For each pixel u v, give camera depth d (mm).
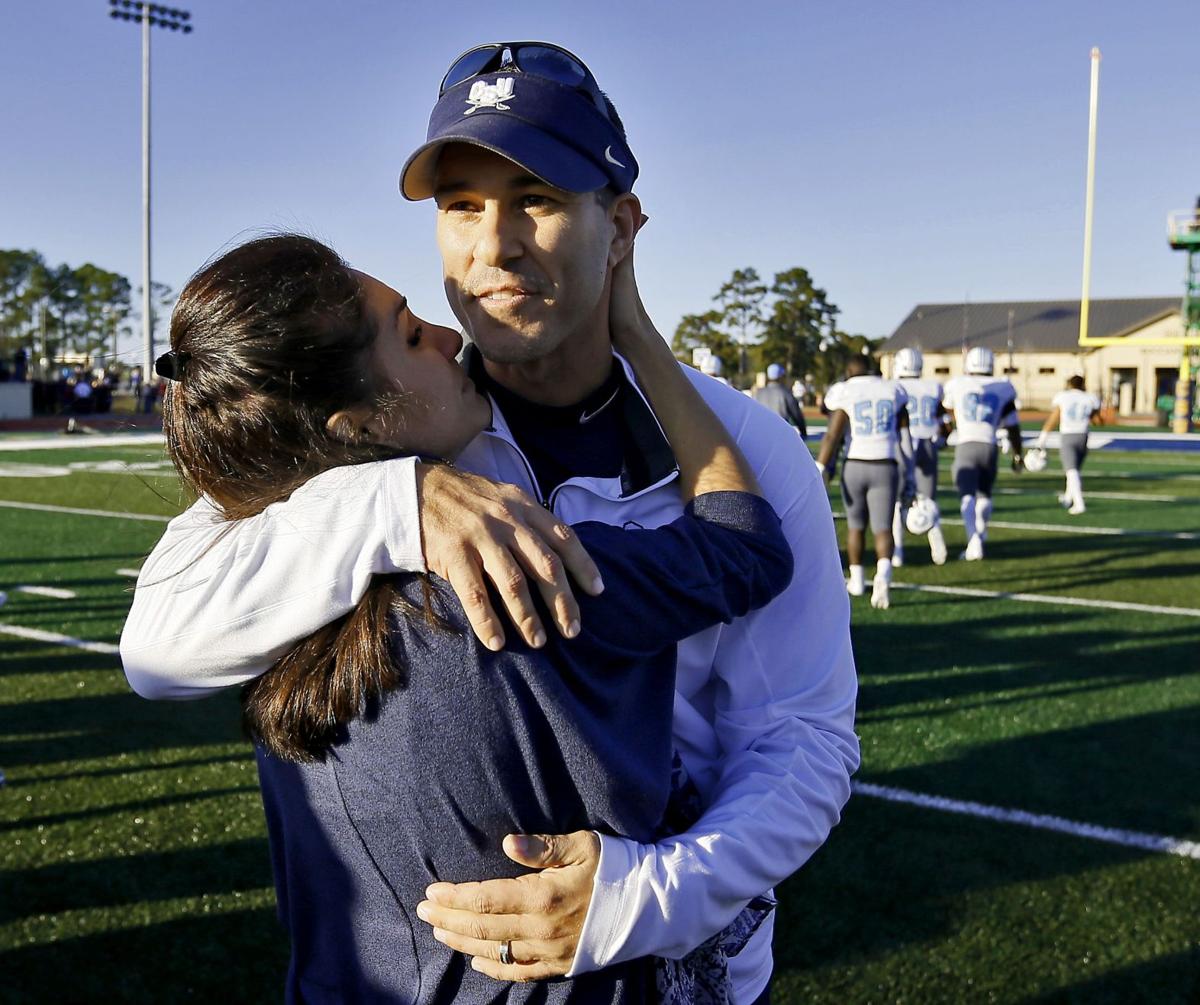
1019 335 62781
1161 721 4566
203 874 3197
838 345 56938
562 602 945
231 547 1035
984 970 2668
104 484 14211
